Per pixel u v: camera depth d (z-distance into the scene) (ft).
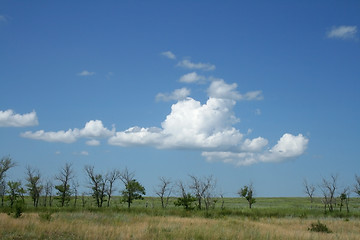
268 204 250.37
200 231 61.87
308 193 235.20
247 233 62.18
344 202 247.09
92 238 51.60
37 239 52.60
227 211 143.64
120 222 78.28
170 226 69.87
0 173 152.15
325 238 59.93
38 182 168.86
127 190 167.63
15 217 83.61
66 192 173.06
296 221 105.91
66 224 66.39
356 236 63.77
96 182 165.58
